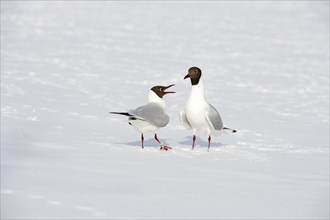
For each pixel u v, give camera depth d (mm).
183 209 5789
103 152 9031
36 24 42438
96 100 17859
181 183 7035
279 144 12133
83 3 53781
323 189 7258
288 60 31156
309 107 19156
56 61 27203
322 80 25359
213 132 10375
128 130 12719
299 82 24547
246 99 20047
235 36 40031
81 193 6094
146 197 6137
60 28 41188
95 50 32156
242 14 50875
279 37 40219
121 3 54562
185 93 20922
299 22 47719
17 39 35031
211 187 6949
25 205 5484
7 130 11195
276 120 16328
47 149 8969
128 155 8906
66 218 5168
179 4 54844
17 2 51969
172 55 31766
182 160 8883
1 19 43750
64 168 7410
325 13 52406
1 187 6125
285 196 6734
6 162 7574
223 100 19578
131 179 7020
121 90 20438
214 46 35656
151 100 9992
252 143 12062
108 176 7102
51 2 53219
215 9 52938
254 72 27016
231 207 6016
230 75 25875
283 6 55500
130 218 5332
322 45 37281
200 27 43844
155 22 45594
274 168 8844
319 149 11656
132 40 36906
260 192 6875
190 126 10625
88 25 43094
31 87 19172
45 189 6156
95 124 13305
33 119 13156
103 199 5918
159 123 9656
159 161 8570
